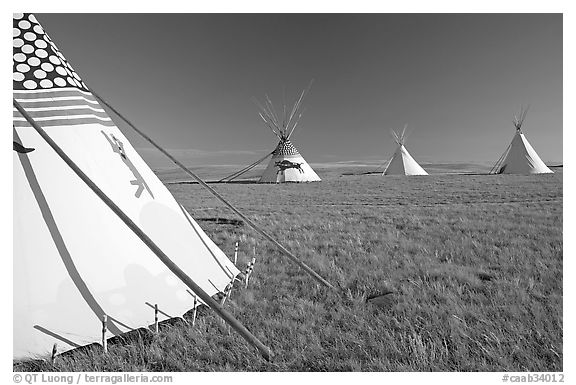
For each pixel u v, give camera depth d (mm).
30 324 8055
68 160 8789
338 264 14656
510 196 32688
